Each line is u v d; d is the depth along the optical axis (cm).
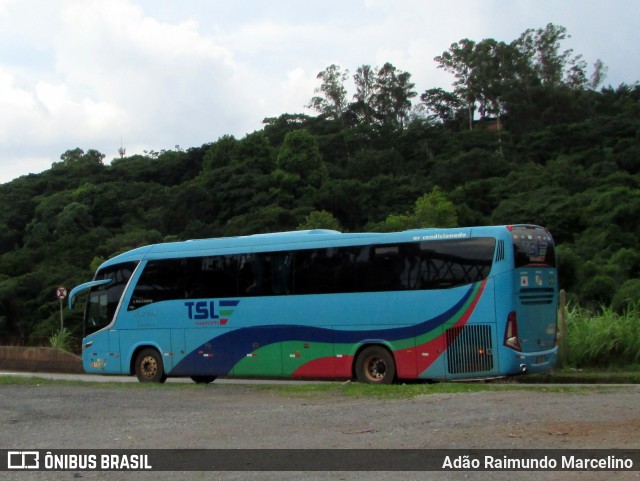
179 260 1967
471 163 8369
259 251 1852
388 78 12369
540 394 1290
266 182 8219
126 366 2017
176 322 1944
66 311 5138
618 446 824
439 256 1630
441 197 6638
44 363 2914
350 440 919
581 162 8144
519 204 6425
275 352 1798
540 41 11844
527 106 10681
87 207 8162
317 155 8669
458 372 1583
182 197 8088
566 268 4281
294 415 1145
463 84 11738
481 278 1575
